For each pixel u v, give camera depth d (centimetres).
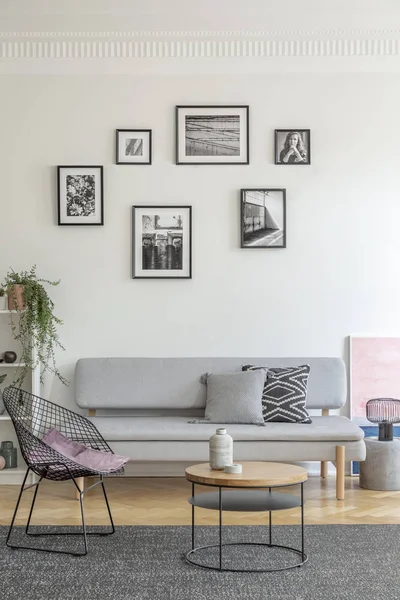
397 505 521
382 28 621
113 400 614
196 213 641
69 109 639
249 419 571
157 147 641
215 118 640
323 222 641
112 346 638
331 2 577
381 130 642
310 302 640
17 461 626
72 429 527
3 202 636
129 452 545
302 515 402
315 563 396
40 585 362
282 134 640
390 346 636
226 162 639
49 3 577
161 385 616
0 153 636
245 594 349
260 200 638
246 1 575
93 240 638
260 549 421
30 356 605
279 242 639
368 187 641
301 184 641
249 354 639
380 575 376
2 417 599
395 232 641
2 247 635
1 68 637
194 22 612
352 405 632
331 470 629
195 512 505
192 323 639
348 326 639
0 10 587
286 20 609
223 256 640
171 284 640
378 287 641
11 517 492
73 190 636
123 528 463
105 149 639
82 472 425
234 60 639
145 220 638
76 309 637
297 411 582
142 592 352
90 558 404
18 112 637
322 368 620
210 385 596
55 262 637
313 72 642
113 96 639
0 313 626
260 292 640
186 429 552
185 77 641
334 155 641
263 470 412
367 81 643
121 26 617
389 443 570
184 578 372
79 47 635
